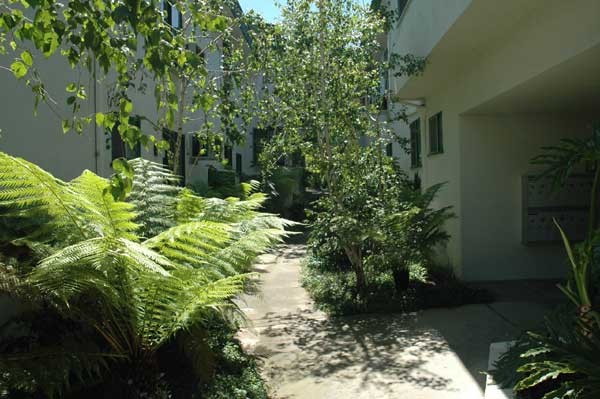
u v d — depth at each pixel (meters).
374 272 8.23
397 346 5.68
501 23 6.16
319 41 7.84
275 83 8.09
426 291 7.67
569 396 2.92
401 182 8.79
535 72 5.68
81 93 4.22
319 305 7.56
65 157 6.22
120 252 3.46
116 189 2.85
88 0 2.82
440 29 6.79
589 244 3.79
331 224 7.72
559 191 8.48
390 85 12.29
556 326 3.75
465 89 8.26
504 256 8.63
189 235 3.93
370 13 8.24
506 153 8.60
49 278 3.40
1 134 5.51
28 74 5.74
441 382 4.67
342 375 4.94
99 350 3.87
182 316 3.90
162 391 4.00
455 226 8.91
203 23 3.43
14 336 4.25
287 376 4.99
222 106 7.15
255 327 6.62
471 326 6.25
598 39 4.43
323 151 8.01
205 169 13.16
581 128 8.51
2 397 3.23
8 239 3.95
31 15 5.30
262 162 8.59
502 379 3.65
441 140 10.00
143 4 2.80
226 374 4.57
